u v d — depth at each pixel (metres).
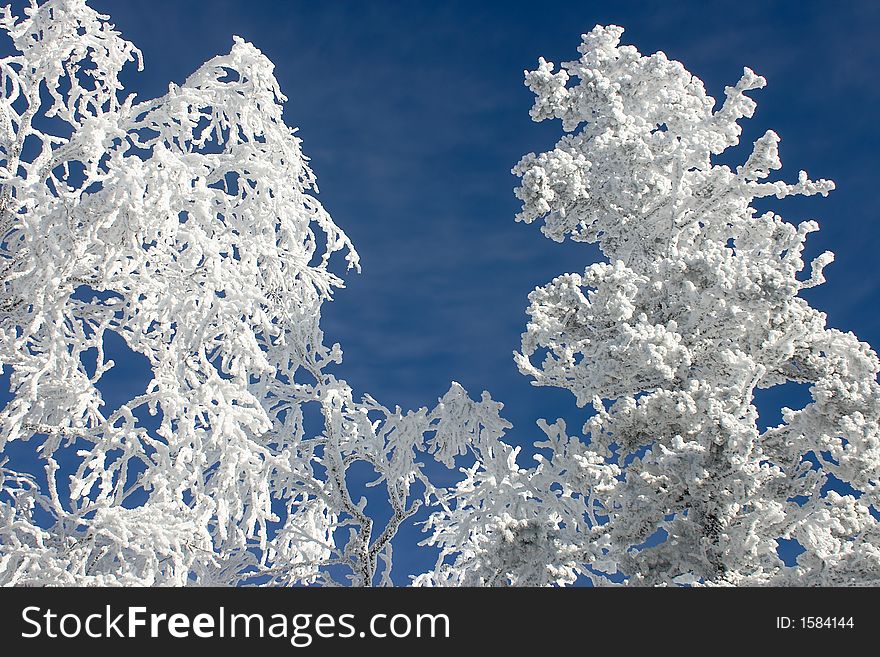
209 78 8.80
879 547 7.10
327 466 9.73
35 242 6.38
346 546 9.63
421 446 9.77
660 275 8.51
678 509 7.79
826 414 7.06
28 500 7.48
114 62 8.05
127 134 7.80
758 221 9.36
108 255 6.65
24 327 7.09
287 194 8.92
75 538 6.57
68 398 7.15
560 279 8.45
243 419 6.61
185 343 6.72
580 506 8.90
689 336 8.27
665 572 7.33
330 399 9.73
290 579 9.20
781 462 7.76
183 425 6.52
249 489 6.82
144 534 6.23
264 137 9.27
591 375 8.39
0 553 6.47
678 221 9.31
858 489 7.12
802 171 9.12
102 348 7.11
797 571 7.02
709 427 7.60
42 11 7.59
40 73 7.50
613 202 9.52
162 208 6.52
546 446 8.79
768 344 7.95
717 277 7.86
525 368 8.84
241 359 6.92
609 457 8.38
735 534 7.53
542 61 10.26
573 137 10.22
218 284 6.74
